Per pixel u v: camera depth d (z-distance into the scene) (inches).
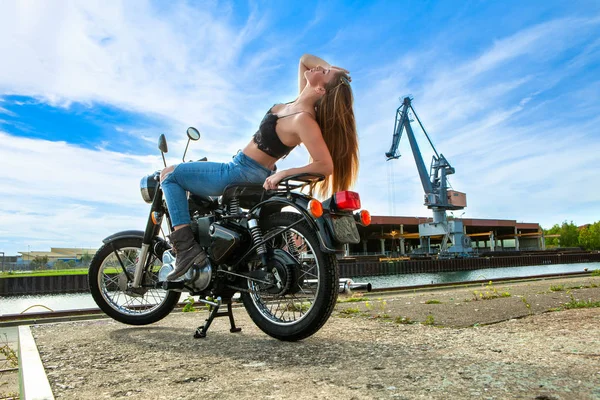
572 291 186.4
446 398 45.8
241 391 51.9
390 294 257.6
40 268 2065.7
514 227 3412.9
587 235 4690.0
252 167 91.8
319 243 81.8
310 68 97.5
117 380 59.4
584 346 71.6
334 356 69.9
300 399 47.6
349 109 92.4
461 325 100.3
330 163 85.8
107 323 120.3
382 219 2689.5
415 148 2191.2
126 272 115.6
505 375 54.1
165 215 110.3
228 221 94.1
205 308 161.5
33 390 53.8
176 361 70.6
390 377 55.0
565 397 45.4
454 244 2335.1
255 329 103.5
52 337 96.0
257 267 93.1
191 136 108.4
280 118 89.4
